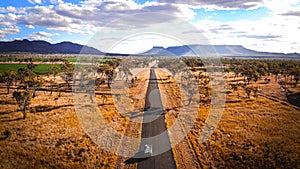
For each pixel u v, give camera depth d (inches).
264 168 941.8
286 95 2508.6
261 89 2844.5
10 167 903.1
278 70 3651.6
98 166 949.2
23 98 1625.2
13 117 1553.9
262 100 2281.0
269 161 993.5
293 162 989.2
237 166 958.4
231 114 1786.4
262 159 1010.1
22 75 2689.5
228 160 1016.9
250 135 1332.4
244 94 2541.8
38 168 907.4
